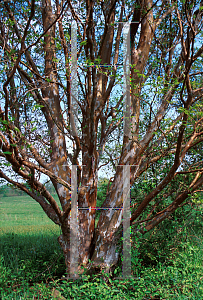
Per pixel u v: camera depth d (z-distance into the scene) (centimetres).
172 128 428
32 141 368
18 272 418
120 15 480
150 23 399
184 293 359
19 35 362
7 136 308
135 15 392
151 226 425
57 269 468
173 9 414
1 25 340
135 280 391
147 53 414
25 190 461
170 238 502
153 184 491
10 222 1070
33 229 850
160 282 396
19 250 581
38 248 575
